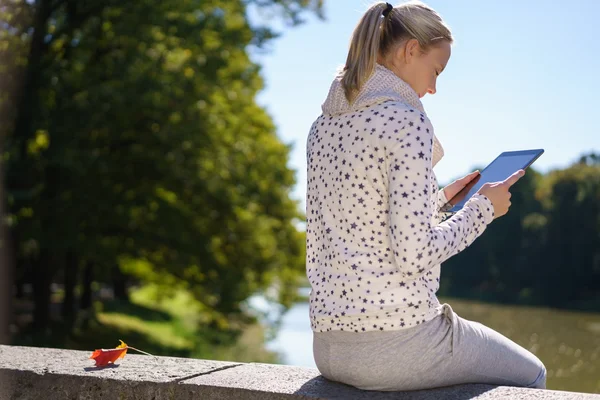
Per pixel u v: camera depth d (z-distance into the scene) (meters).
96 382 2.26
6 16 12.30
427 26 1.96
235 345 25.70
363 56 1.94
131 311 26.98
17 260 15.66
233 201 14.80
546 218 70.31
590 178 69.25
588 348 17.38
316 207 2.02
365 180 1.87
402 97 1.94
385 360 1.91
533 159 2.15
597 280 66.94
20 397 2.37
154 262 16.47
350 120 1.92
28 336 15.57
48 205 13.06
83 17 13.02
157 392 2.17
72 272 19.39
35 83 12.47
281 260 19.02
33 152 13.16
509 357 2.05
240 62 14.82
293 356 24.19
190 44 12.95
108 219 13.76
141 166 13.84
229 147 15.41
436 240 1.79
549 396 1.86
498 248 72.69
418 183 1.79
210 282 16.62
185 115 13.28
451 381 1.97
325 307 1.95
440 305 1.98
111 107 11.93
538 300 67.12
